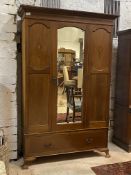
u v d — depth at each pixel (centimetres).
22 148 297
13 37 274
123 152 319
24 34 253
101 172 263
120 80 334
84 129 288
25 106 263
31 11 249
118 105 340
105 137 301
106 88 292
